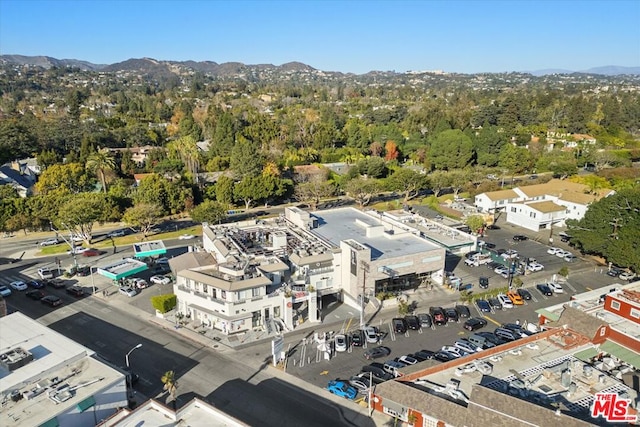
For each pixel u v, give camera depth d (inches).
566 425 1544.0
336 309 2950.3
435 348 2498.8
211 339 2564.0
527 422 1583.4
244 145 5871.1
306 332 2650.1
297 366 2321.6
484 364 1988.2
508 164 6653.5
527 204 4739.2
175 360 2372.0
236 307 2596.0
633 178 6072.8
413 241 3383.4
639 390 1968.5
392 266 2992.1
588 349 2145.7
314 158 7199.8
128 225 4805.6
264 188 5334.6
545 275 3513.8
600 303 2603.3
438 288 3250.5
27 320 2332.7
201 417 1637.6
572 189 5216.5
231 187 5334.6
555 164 6565.0
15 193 4982.8
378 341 2559.1
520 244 4234.7
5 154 6525.6
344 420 1931.6
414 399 1788.9
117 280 3260.3
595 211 3791.8
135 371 2273.6
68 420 1718.8
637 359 2080.5
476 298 3070.9
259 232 3521.2
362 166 6250.0
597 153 7076.8
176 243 4281.5
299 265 2940.5
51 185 5305.1
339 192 5954.7
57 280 3334.2
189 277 2743.6
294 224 3735.2
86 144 6683.1
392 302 3019.2
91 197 4426.7
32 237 4490.7
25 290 3257.9
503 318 2847.0
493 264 3661.4
